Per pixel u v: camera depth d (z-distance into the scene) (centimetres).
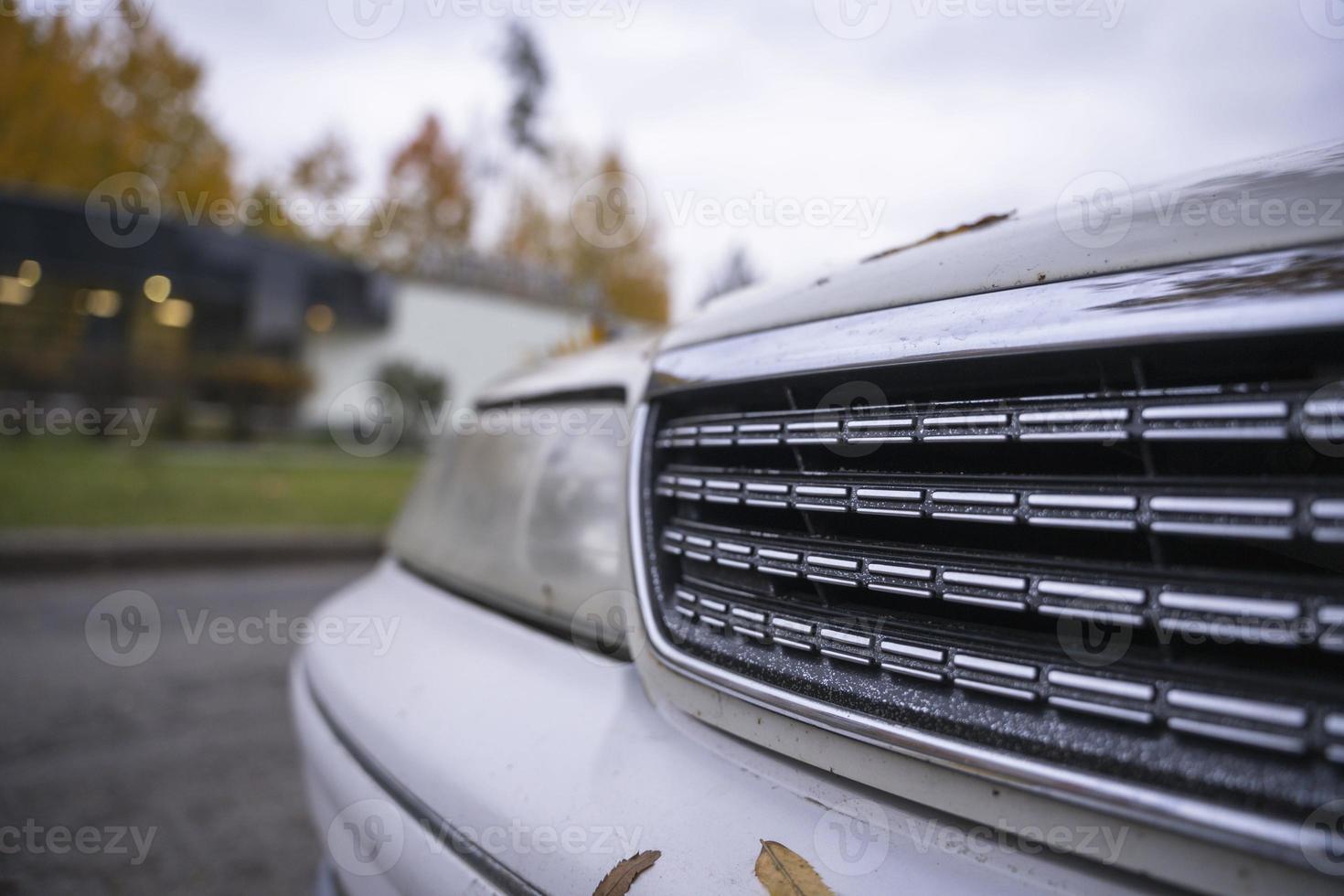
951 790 72
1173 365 62
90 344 1802
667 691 102
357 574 687
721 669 94
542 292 2458
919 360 77
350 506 975
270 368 1958
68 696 374
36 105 1630
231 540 712
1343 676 53
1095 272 68
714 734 97
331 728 146
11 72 1596
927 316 79
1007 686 69
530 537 143
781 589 91
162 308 1981
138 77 1712
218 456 1507
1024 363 71
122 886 232
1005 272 75
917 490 76
